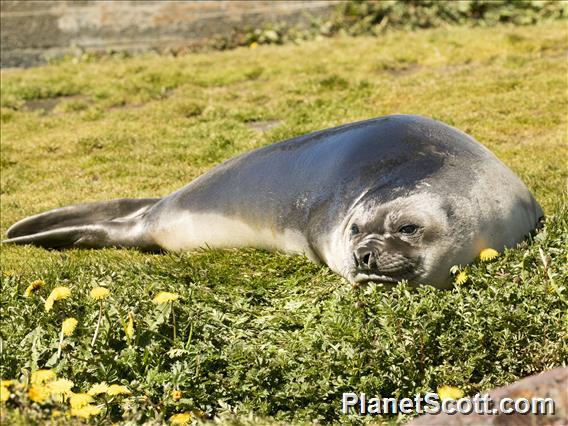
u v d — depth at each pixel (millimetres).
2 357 13164
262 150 18984
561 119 27094
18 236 21203
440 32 40469
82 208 21172
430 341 13602
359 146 16844
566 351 13562
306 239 17172
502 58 34656
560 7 43625
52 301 13484
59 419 11180
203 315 14914
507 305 14070
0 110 33750
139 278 16609
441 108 29188
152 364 13594
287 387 13359
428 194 15219
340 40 41219
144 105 33969
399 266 14867
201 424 11758
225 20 45906
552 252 15117
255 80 35781
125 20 45812
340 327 13859
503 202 15508
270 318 15312
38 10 45594
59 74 38531
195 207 19250
